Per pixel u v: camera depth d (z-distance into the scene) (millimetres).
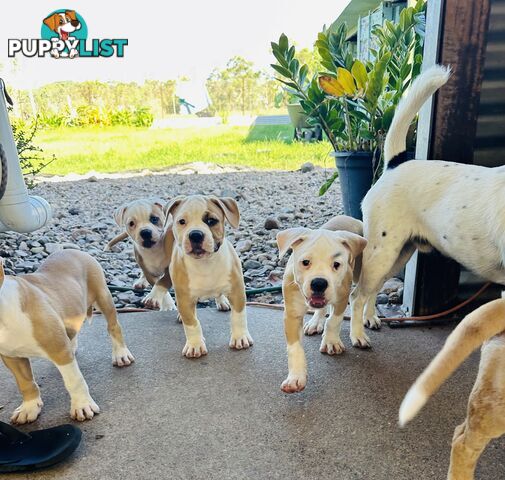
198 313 1852
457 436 897
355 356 1468
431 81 1396
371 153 2312
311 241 1236
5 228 2107
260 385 1324
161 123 10156
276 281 2197
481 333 787
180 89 11047
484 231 1236
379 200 1455
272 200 3834
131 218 1759
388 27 2537
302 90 2588
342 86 2207
